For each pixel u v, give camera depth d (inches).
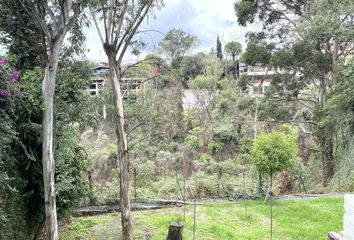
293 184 577.6
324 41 735.1
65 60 350.6
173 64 709.9
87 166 407.2
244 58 811.4
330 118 640.4
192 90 1327.5
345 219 245.0
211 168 908.6
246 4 801.6
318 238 350.6
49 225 297.7
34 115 314.5
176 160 973.8
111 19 363.6
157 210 444.5
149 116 492.7
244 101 1101.7
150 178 637.9
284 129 979.3
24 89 294.2
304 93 903.7
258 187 508.7
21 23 320.8
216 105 1284.4
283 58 746.8
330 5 620.1
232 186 521.7
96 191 483.2
